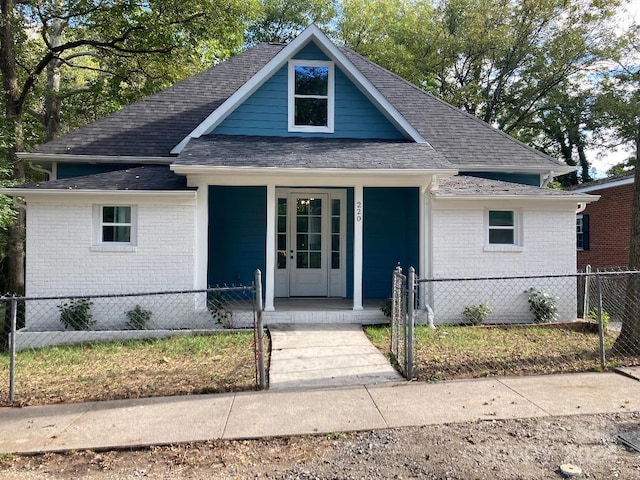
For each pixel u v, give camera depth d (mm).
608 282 11477
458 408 4703
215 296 10016
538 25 24984
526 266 9336
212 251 11227
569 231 9406
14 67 12867
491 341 7570
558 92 26938
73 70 23641
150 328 8766
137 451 3943
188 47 15555
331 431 4227
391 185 9289
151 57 16141
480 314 8969
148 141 10938
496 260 9289
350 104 10570
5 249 13492
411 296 5695
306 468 3590
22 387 5688
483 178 11016
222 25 15406
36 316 8570
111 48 15703
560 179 31812
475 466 3555
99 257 8703
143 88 17219
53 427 4418
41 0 13438
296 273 11547
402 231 11641
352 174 8688
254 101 10297
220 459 3770
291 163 8648
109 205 8758
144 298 8797
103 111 21328
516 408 4672
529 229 9344
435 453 3773
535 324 8938
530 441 3947
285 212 11508
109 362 6766
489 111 28375
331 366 6316
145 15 14594
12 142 12109
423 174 8719
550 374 5809
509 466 3545
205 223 8961
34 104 19016
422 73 28062
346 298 11477
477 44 26297
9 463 3762
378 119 10609
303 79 10547
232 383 5656
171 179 9398
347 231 11609
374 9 29703
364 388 5398
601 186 17500
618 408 4629
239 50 24641
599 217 18156
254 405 4914
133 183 9023
